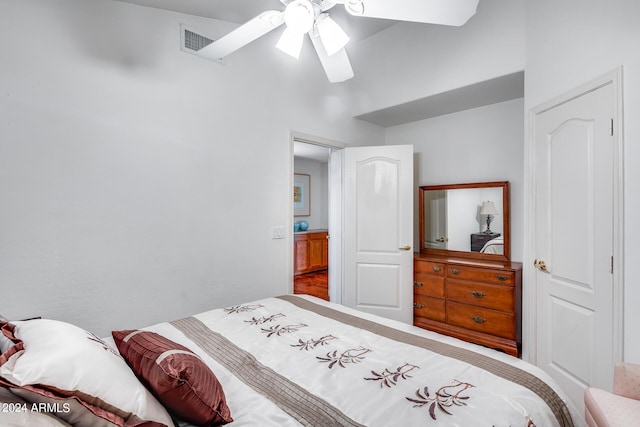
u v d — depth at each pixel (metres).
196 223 2.41
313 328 1.57
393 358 1.24
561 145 2.06
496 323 2.74
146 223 2.16
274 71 2.94
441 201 3.56
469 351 1.32
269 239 2.89
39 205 1.77
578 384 1.94
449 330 3.02
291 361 1.23
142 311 2.15
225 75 2.59
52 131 1.81
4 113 1.67
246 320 1.69
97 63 1.97
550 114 2.16
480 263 2.96
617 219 1.66
